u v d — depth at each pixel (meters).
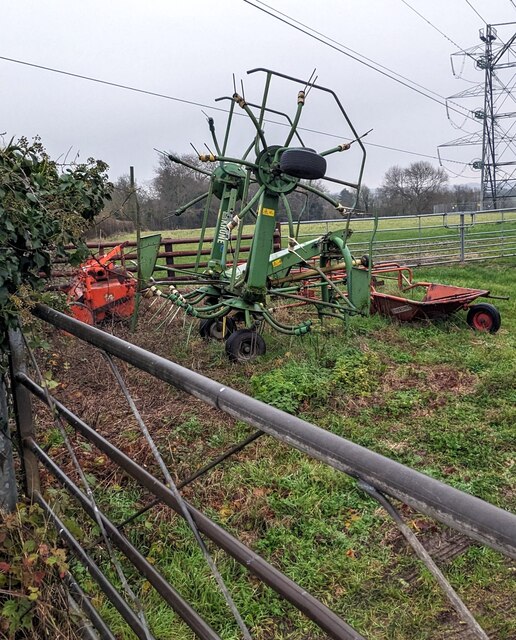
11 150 2.45
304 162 6.20
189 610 1.69
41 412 4.91
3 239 2.31
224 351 7.03
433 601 3.00
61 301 2.99
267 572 1.36
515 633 2.76
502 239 17.50
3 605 2.33
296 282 8.42
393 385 6.12
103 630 2.18
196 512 1.62
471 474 4.27
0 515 2.49
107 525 2.14
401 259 17.00
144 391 5.57
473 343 7.86
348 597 3.05
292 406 5.42
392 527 3.60
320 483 4.07
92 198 2.83
